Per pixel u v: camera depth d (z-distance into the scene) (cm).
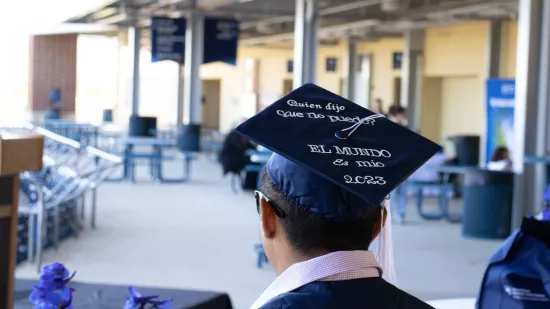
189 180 1552
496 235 918
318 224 127
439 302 322
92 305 339
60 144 1034
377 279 128
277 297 123
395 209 1160
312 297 123
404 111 1490
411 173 132
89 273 688
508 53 1844
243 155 1324
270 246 133
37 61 3344
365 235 130
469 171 938
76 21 2442
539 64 896
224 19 1906
